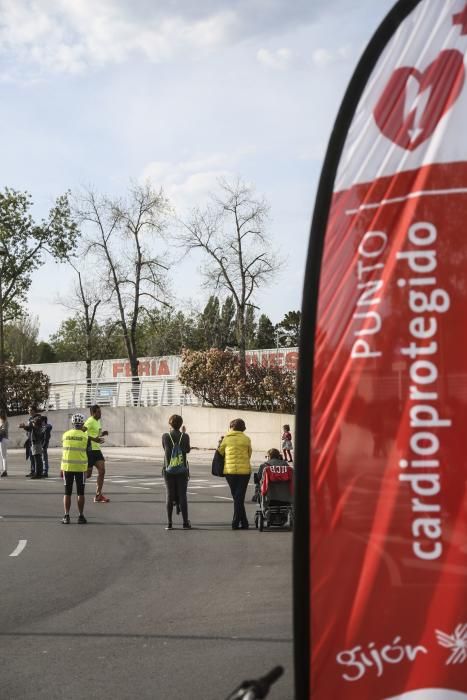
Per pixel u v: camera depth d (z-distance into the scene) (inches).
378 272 145.9
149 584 407.2
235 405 1830.7
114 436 1971.0
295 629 143.6
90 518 693.9
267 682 104.7
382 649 141.5
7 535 592.7
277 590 389.1
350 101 148.6
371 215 146.6
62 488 994.1
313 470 144.9
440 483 142.2
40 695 237.1
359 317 145.8
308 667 142.6
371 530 142.9
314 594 143.4
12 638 303.7
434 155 146.0
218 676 254.1
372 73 148.6
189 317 2561.5
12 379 2025.1
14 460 1605.6
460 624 140.3
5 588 399.2
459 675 140.3
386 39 148.6
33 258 2279.8
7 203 2257.6
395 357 144.6
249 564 462.6
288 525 635.5
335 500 144.0
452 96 147.1
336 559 143.5
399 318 144.8
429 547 141.7
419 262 145.0
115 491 948.6
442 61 147.7
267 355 2266.2
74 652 283.4
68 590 393.4
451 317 143.9
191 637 302.5
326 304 146.6
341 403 145.1
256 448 1697.8
